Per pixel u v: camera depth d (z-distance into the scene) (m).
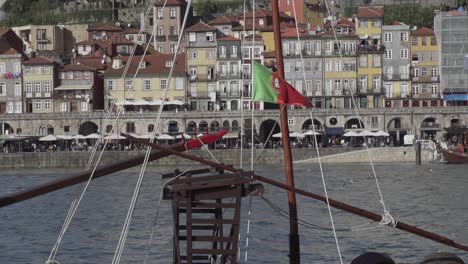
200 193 40.50
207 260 48.56
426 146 180.88
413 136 191.00
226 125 199.75
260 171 155.50
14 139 197.50
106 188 128.88
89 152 183.00
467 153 178.00
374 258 30.20
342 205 41.22
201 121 199.75
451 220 87.50
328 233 77.06
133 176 153.75
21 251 72.38
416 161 175.50
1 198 36.94
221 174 41.88
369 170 158.25
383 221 41.53
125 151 180.88
